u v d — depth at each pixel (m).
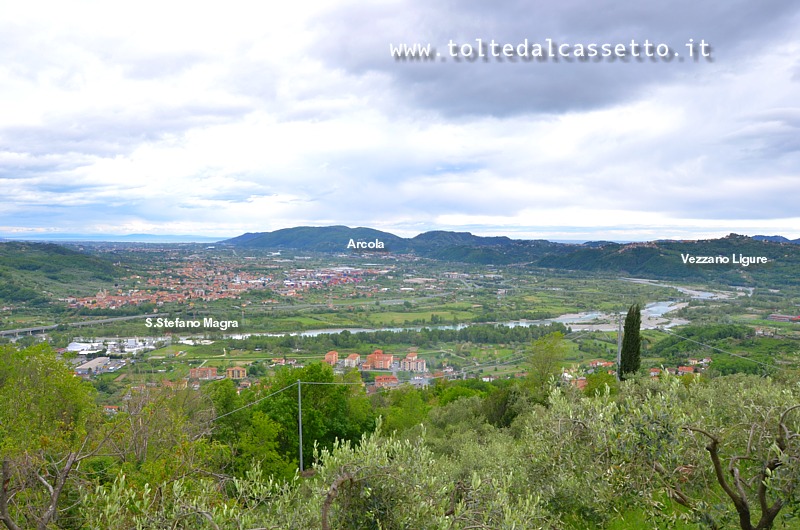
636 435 5.81
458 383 47.25
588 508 6.43
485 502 5.33
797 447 5.40
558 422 6.89
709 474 6.46
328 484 5.03
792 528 6.19
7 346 21.56
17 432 14.25
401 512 4.86
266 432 21.95
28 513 6.93
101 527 5.29
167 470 10.84
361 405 30.36
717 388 9.57
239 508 5.50
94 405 22.11
